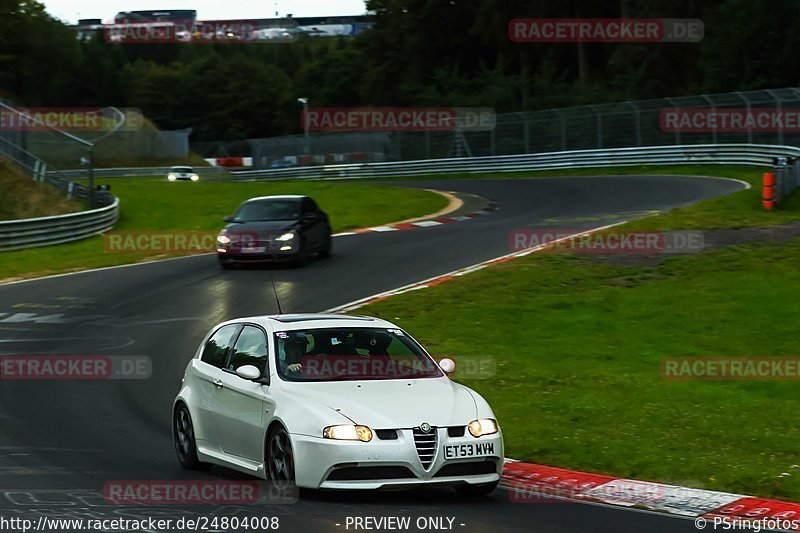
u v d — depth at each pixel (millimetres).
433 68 130000
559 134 83750
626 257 34000
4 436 15961
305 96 166875
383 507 11188
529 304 28141
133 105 189500
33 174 57875
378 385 12023
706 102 73812
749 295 28078
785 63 87688
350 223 51812
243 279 34281
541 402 18125
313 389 11812
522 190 65438
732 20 91625
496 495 12133
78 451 14953
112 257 41375
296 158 101000
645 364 21953
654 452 14320
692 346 23500
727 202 45469
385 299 29625
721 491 12344
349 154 97125
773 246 34375
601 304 27906
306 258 36375
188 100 181500
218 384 13062
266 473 11875
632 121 78625
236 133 178500
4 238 43250
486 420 11594
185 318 28453
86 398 19703
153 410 18844
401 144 93750
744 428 16000
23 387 20625
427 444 11148
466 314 27172
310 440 11094
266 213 36969
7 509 10969
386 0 134500
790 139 68000
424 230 46375
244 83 181125
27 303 31359
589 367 21547
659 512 11289
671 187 58875
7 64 166375
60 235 45594
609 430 15891
